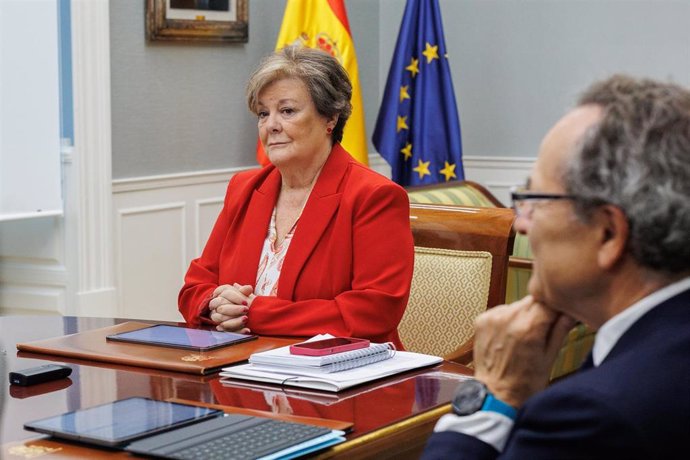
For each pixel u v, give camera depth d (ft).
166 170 17.57
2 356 6.30
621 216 3.67
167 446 4.98
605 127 3.68
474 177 21.36
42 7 15.43
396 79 19.07
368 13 21.85
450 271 9.46
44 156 15.72
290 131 8.64
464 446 4.25
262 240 8.93
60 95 15.84
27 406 6.01
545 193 3.85
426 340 9.47
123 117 16.74
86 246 16.10
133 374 6.75
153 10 16.87
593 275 3.83
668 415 3.49
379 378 6.56
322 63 8.76
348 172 8.78
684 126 3.61
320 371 6.48
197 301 8.96
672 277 3.76
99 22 15.93
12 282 16.63
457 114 19.15
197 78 18.02
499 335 4.44
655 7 19.36
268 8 19.39
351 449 5.26
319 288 8.48
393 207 8.52
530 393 4.38
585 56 20.07
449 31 21.38
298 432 5.20
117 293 16.75
